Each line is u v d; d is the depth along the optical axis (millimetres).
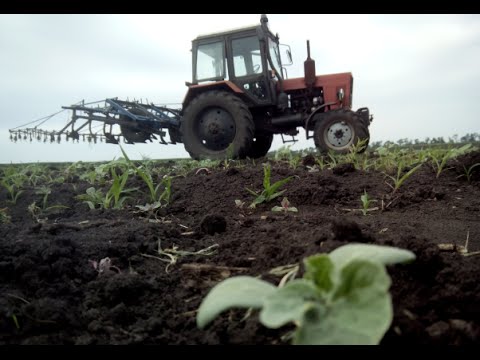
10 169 4816
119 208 3363
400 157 4629
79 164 6211
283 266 1641
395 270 1441
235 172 4195
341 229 1648
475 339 1177
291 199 3412
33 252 1918
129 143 10258
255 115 8570
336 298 936
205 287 1781
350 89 8344
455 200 3182
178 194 3672
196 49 8672
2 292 1659
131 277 1743
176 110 10297
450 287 1371
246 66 8266
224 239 2369
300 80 8297
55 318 1493
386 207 3070
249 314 1440
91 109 9797
